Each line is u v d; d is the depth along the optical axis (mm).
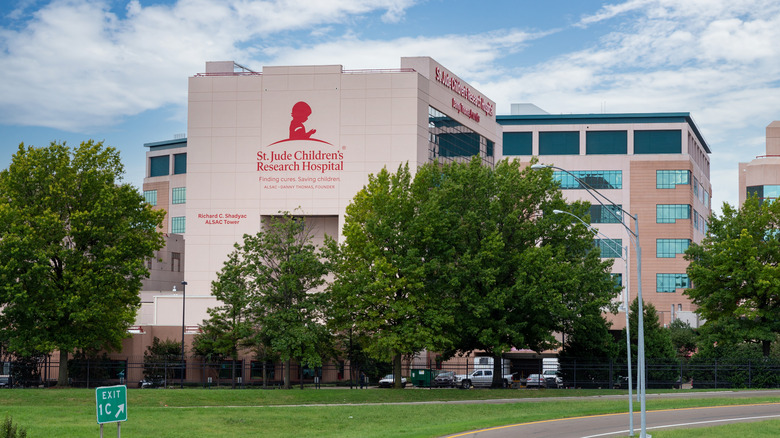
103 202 60125
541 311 62938
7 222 58062
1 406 47781
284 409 49375
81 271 60156
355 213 65562
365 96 96375
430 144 98688
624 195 134375
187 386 74688
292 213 96250
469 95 110438
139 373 83500
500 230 64062
